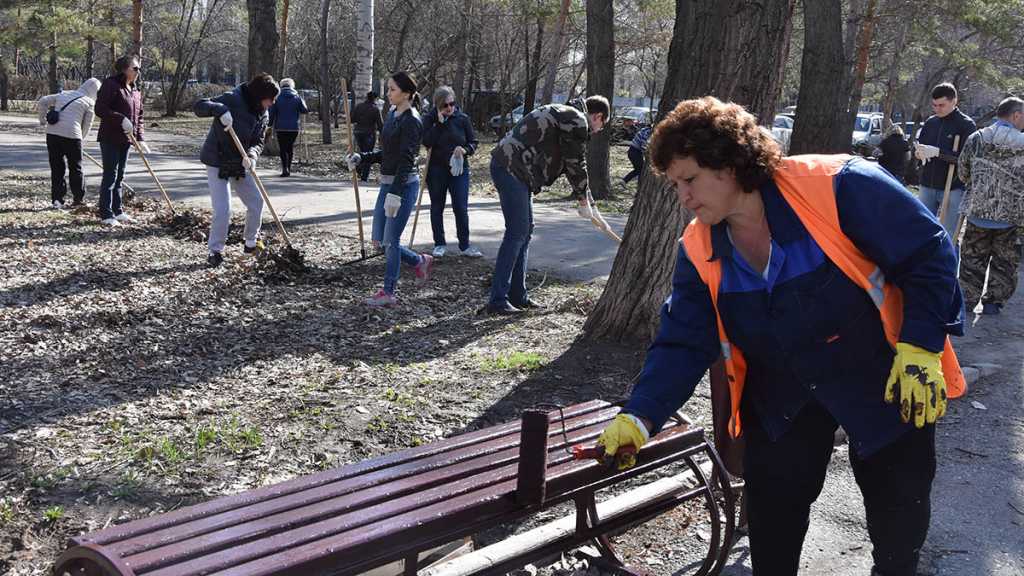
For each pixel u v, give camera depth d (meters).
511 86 33.97
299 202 13.74
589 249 10.41
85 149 21.17
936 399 2.14
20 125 31.55
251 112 8.45
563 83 36.09
